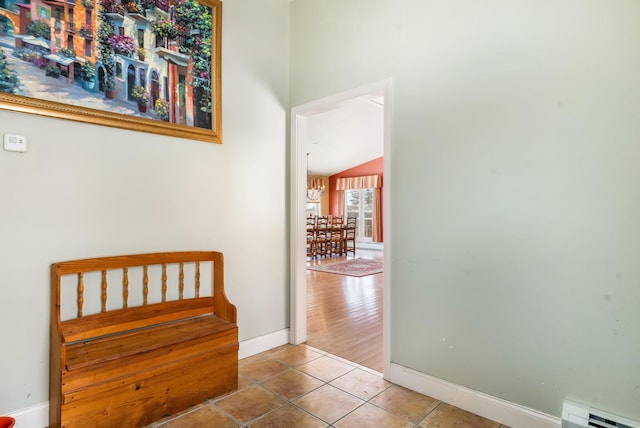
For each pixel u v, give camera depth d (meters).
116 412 1.65
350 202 11.51
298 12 2.90
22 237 1.68
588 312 1.57
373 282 5.45
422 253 2.12
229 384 2.09
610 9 1.51
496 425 1.78
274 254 2.84
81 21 1.86
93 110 1.88
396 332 2.24
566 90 1.62
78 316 1.84
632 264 1.46
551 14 1.66
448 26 2.01
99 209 1.92
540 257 1.70
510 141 1.78
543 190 1.69
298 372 2.38
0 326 1.62
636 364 1.46
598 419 1.50
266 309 2.78
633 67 1.46
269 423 1.78
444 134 2.02
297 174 2.91
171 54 2.22
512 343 1.78
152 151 2.14
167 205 2.21
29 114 1.69
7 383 1.64
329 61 2.65
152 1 2.13
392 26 2.27
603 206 1.53
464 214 1.95
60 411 1.52
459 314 1.97
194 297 2.34
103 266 1.89
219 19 2.46
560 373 1.64
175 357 1.85
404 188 2.20
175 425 1.75
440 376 2.04
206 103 2.39
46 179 1.75
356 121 6.98
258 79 2.73
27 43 1.69
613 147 1.50
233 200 2.56
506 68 1.80
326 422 1.80
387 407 1.95
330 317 3.65
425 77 2.10
